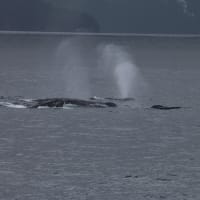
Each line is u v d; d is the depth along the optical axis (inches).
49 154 6466.5
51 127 7810.0
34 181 5605.3
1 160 6220.5
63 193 5334.6
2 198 5216.5
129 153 6540.4
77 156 6397.6
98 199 5226.4
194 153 6569.9
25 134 7406.5
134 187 5487.2
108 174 5816.9
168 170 5944.9
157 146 6875.0
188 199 5236.2
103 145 6889.8
